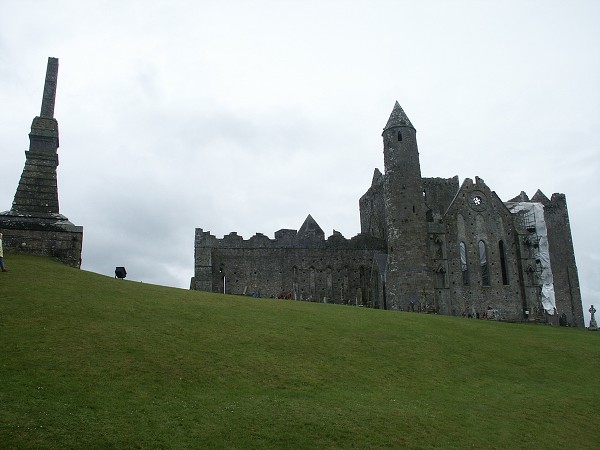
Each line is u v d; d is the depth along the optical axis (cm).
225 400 1983
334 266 7781
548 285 7562
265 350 2572
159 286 3662
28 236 3941
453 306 7138
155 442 1595
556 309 7556
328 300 7650
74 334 2250
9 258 3553
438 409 2245
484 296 7288
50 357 2005
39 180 4319
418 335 3316
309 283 7662
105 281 3319
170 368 2147
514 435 2105
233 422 1811
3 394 1688
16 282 2838
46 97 4588
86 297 2789
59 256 3972
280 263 7681
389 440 1869
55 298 2653
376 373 2589
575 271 8019
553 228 8138
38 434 1512
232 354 2430
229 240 7656
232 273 7550
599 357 3500
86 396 1789
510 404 2461
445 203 8400
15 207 4181
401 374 2641
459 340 3375
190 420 1773
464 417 2202
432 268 7044
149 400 1859
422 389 2494
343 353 2758
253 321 2992
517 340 3641
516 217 7725
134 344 2281
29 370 1880
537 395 2652
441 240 7219
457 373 2803
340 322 3328
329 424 1908
